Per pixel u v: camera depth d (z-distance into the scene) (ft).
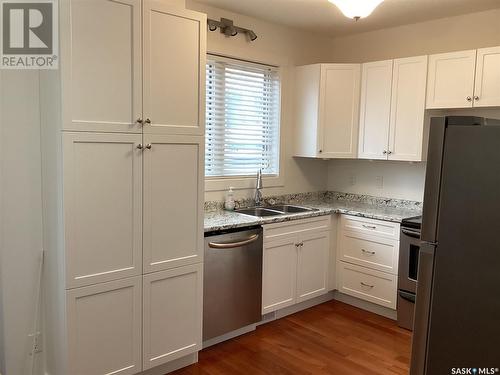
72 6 6.84
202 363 9.34
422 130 11.58
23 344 8.03
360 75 12.83
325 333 10.90
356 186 14.39
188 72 8.43
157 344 8.49
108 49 7.29
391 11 11.53
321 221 12.34
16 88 7.54
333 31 13.84
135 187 7.84
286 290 11.51
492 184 4.70
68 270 7.17
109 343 7.80
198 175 8.80
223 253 9.76
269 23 12.85
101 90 7.27
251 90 12.85
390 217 11.47
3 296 7.75
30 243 7.91
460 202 4.94
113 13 7.30
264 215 12.56
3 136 7.49
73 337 7.35
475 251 4.88
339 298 13.28
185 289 8.83
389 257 11.56
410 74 11.71
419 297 5.36
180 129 8.39
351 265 12.55
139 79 7.71
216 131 12.07
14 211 7.70
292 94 13.71
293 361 9.49
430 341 5.31
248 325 10.72
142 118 7.80
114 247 7.68
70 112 6.95
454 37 12.00
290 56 13.55
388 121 12.26
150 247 8.17
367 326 11.37
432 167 5.14
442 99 11.16
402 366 9.32
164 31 8.00
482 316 4.90
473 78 10.59
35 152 7.82
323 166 15.07
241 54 12.21
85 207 7.27
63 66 6.83
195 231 8.86
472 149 4.81
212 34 11.53
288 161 13.87
